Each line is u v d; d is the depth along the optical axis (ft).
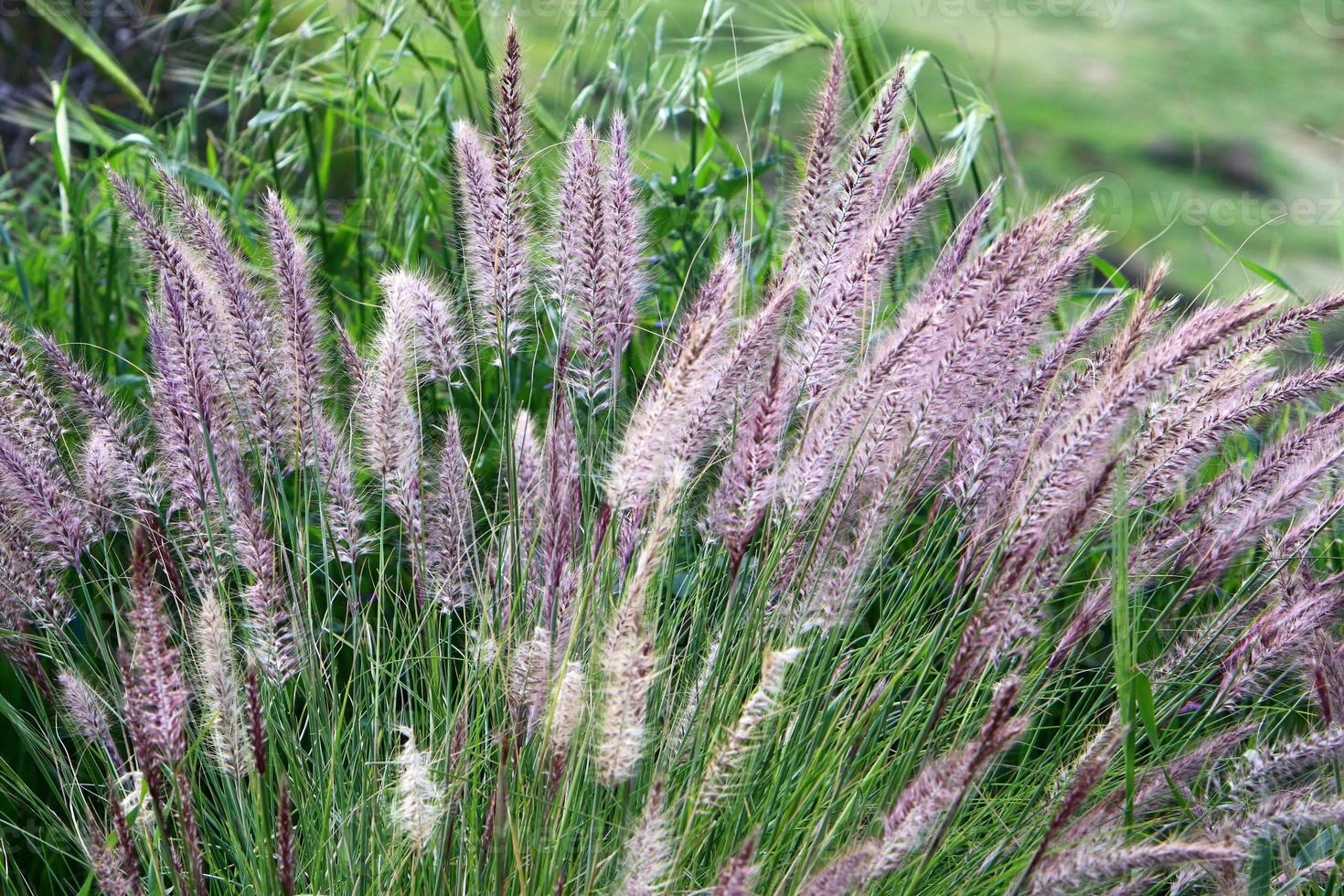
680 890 3.72
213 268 3.99
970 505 4.00
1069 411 3.97
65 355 4.03
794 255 3.99
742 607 3.93
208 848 3.91
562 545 3.82
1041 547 3.53
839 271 3.92
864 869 3.38
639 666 3.36
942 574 4.05
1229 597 4.40
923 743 3.84
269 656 3.88
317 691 3.99
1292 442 4.03
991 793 4.09
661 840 3.41
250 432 4.03
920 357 3.75
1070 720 4.24
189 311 3.91
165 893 3.82
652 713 3.90
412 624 4.29
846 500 3.89
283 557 3.97
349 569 4.47
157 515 4.04
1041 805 3.87
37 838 4.06
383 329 4.02
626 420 4.17
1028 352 4.10
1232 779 3.85
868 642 4.03
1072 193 3.88
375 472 4.01
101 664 4.33
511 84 3.97
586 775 3.73
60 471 3.97
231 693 3.65
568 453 3.92
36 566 3.93
